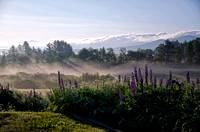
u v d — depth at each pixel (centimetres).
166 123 627
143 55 11000
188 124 583
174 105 649
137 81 788
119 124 717
